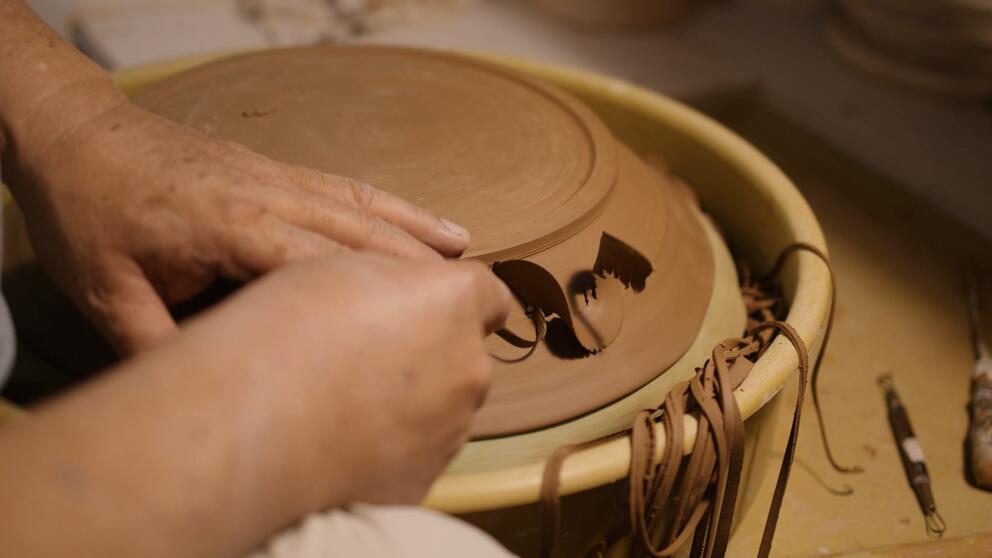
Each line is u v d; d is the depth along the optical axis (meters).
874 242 1.29
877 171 1.50
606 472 0.55
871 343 1.07
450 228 0.62
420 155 0.76
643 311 0.70
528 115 0.84
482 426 0.60
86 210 0.53
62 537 0.29
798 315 0.70
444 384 0.43
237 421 0.34
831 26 1.85
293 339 0.37
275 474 0.35
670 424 0.57
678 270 0.75
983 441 0.89
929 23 1.58
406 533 0.38
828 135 1.59
